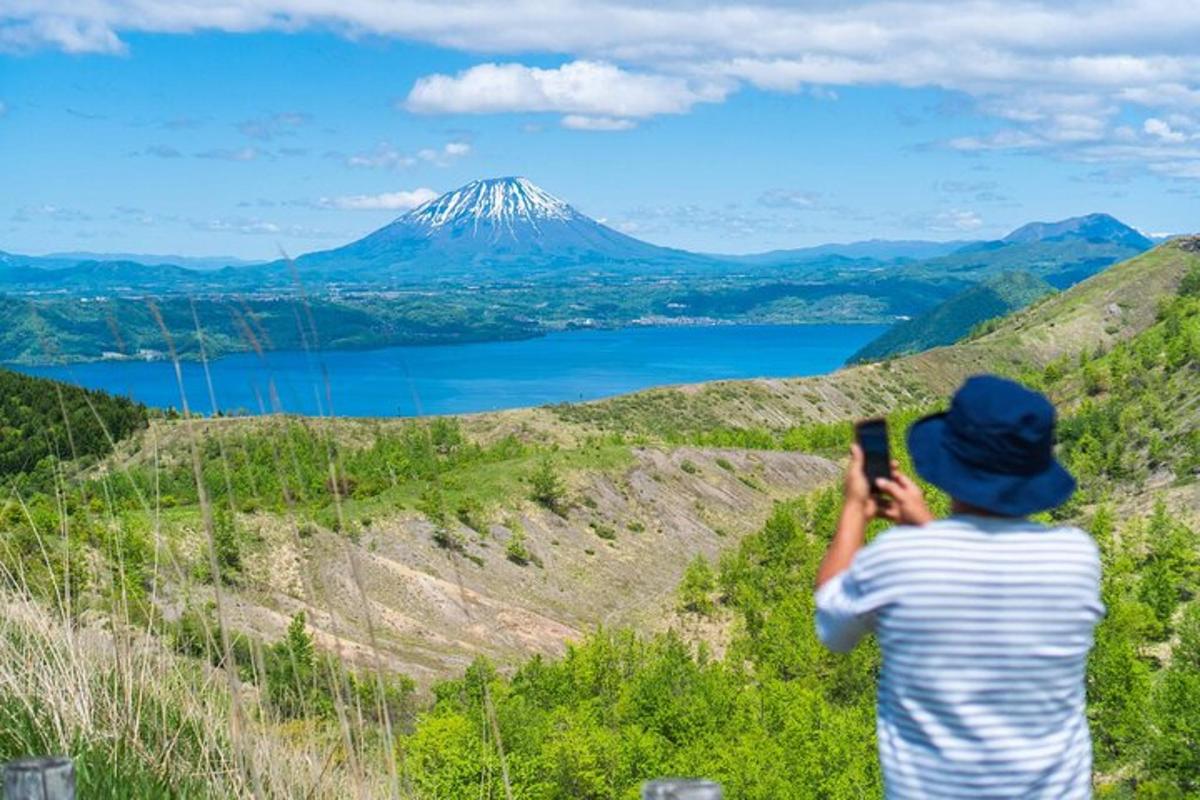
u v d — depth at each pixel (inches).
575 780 1386.6
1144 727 1722.4
